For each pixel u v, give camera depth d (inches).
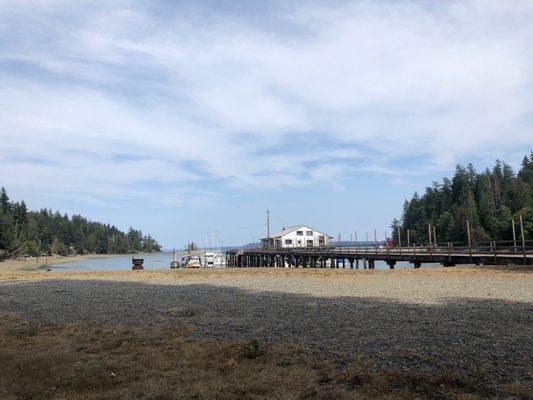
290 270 1390.3
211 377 297.4
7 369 319.6
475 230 3412.9
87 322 540.4
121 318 567.8
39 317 592.7
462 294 758.5
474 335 423.5
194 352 364.8
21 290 998.4
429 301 681.0
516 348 368.5
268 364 327.3
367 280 1071.6
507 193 4055.1
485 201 3703.3
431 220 4293.8
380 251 1903.3
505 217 3398.1
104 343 403.5
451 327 466.0
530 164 4591.5
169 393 267.9
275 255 2760.8
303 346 388.5
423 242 4335.6
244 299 757.3
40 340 426.0
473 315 542.9
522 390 262.4
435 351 362.9
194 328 481.1
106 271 1497.3
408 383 281.6
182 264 3499.0
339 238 3481.8
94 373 309.4
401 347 378.3
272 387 276.2
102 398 262.7
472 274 1099.3
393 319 522.3
